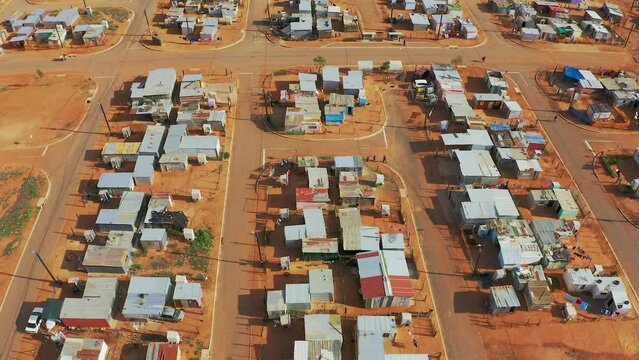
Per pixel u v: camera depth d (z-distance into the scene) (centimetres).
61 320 6738
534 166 9119
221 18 14038
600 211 8662
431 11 14338
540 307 7119
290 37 13262
